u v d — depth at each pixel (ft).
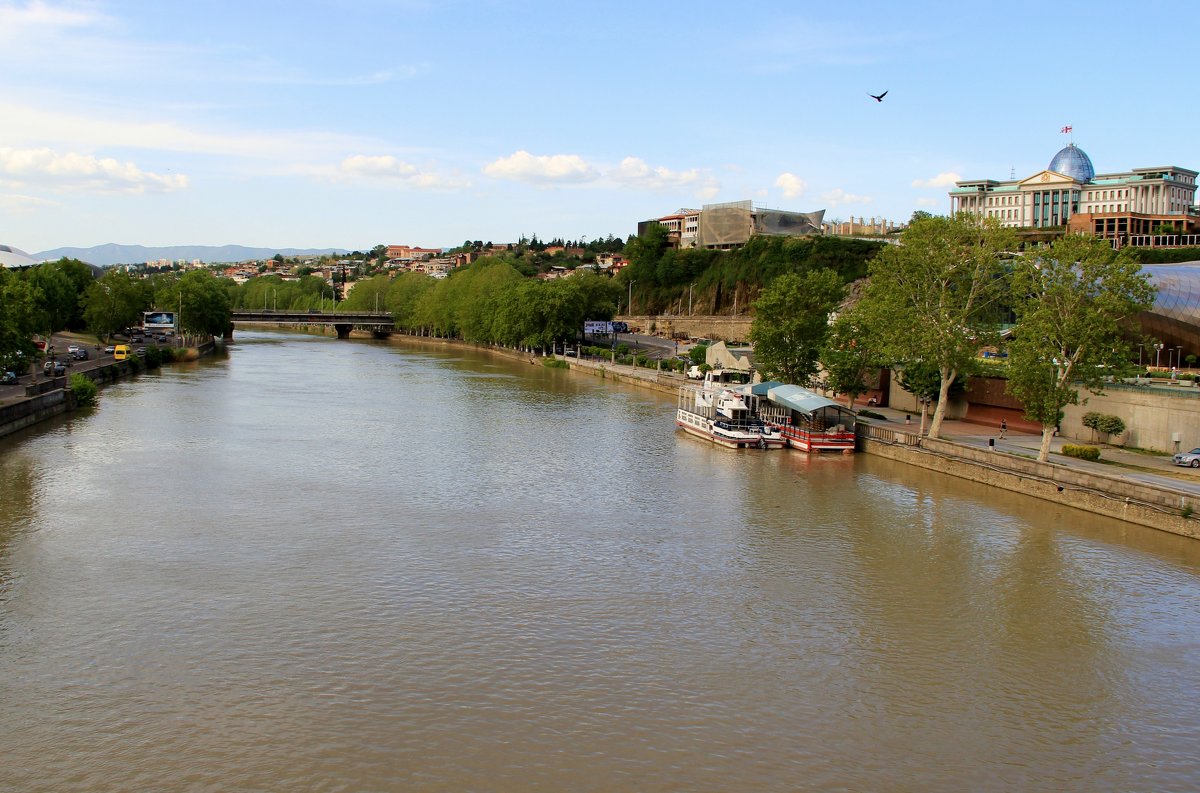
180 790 102.47
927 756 113.91
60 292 597.93
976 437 301.84
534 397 453.17
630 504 228.02
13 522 198.08
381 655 136.15
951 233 288.92
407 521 206.69
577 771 108.06
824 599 164.04
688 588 167.94
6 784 102.53
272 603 154.92
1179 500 200.64
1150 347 279.49
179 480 240.73
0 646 136.15
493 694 125.39
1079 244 238.48
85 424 327.67
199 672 129.39
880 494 241.96
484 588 164.96
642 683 130.11
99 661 132.16
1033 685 133.08
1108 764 113.50
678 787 105.60
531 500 229.86
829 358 340.80
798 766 110.73
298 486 237.86
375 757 109.60
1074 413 293.64
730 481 256.93
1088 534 204.54
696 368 481.46
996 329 291.79
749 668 135.85
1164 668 139.33
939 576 176.86
